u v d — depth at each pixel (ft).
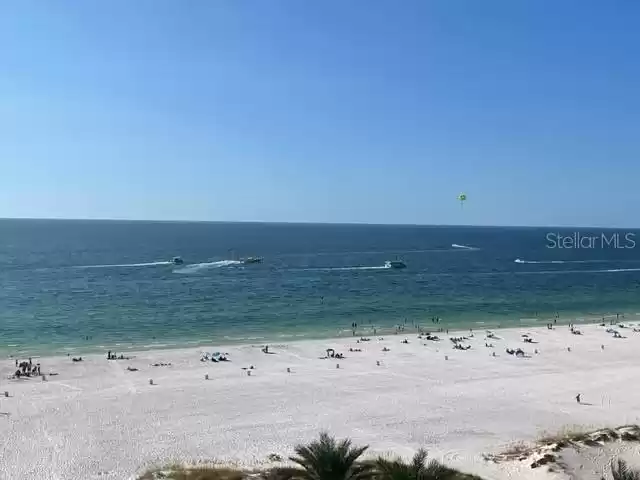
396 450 120.16
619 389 165.58
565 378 176.24
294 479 97.04
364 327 264.72
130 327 259.19
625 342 227.40
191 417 139.23
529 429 133.90
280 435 128.67
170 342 227.40
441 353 206.39
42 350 211.41
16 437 124.57
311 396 156.04
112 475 107.76
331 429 132.67
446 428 133.90
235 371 179.63
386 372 180.34
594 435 120.88
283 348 211.41
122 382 166.20
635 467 105.81
